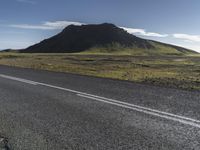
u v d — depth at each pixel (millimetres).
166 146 4898
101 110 7594
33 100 9047
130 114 7168
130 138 5316
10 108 7906
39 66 29688
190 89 12031
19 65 30516
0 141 5230
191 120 6621
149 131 5750
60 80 14555
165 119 6691
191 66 46625
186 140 5211
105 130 5820
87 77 16141
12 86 12312
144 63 55531
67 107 7980
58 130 5844
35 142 5152
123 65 42719
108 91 10891
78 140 5227
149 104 8406
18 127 6094
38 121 6539
